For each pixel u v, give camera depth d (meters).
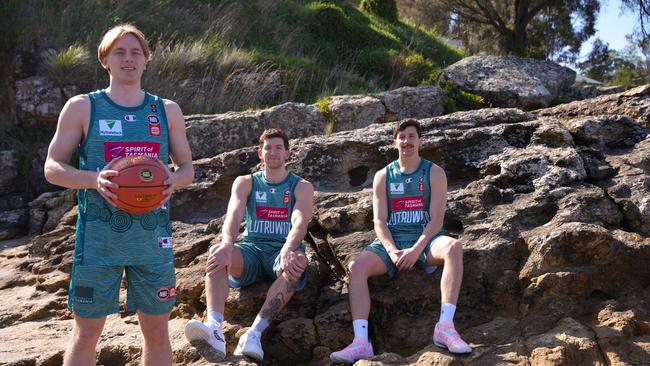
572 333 4.21
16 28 10.42
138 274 3.44
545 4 22.56
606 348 4.12
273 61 12.11
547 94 11.16
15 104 9.68
